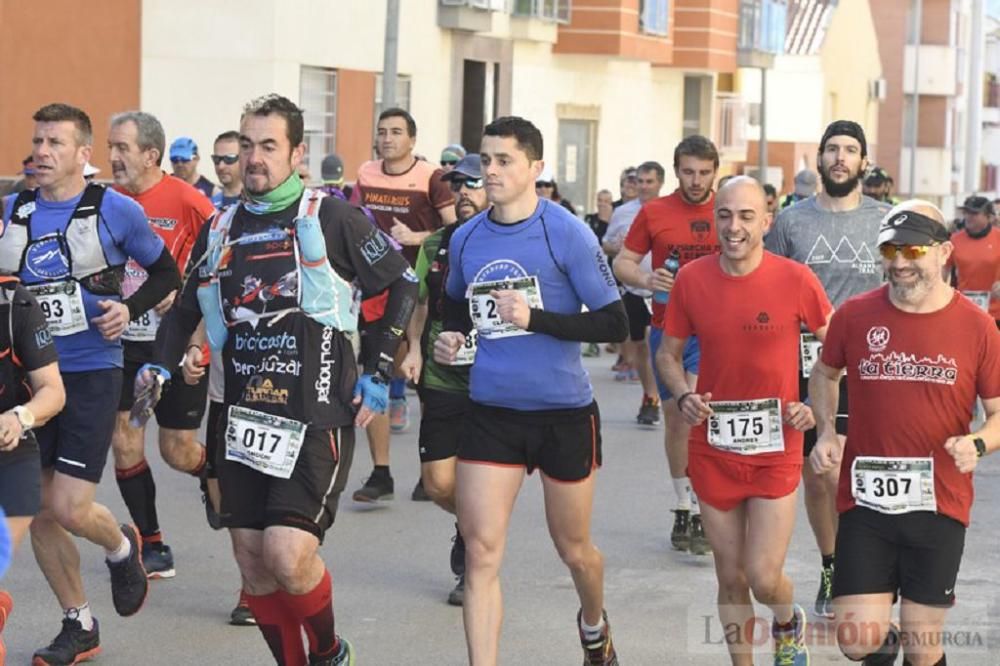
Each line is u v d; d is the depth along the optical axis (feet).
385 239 39.27
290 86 139.85
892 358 36.52
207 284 38.91
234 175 68.23
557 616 49.96
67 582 44.39
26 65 122.11
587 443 40.81
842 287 50.47
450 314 42.19
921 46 419.13
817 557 57.67
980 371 36.19
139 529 53.57
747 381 41.27
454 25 163.43
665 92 227.61
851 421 37.32
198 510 64.39
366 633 47.91
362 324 62.90
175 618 49.11
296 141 38.68
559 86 194.70
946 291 36.63
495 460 40.27
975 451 35.58
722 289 41.68
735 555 41.60
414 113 161.07
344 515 64.13
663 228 57.57
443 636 47.75
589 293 40.27
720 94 247.70
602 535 61.62
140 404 40.16
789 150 302.66
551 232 40.37
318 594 38.40
